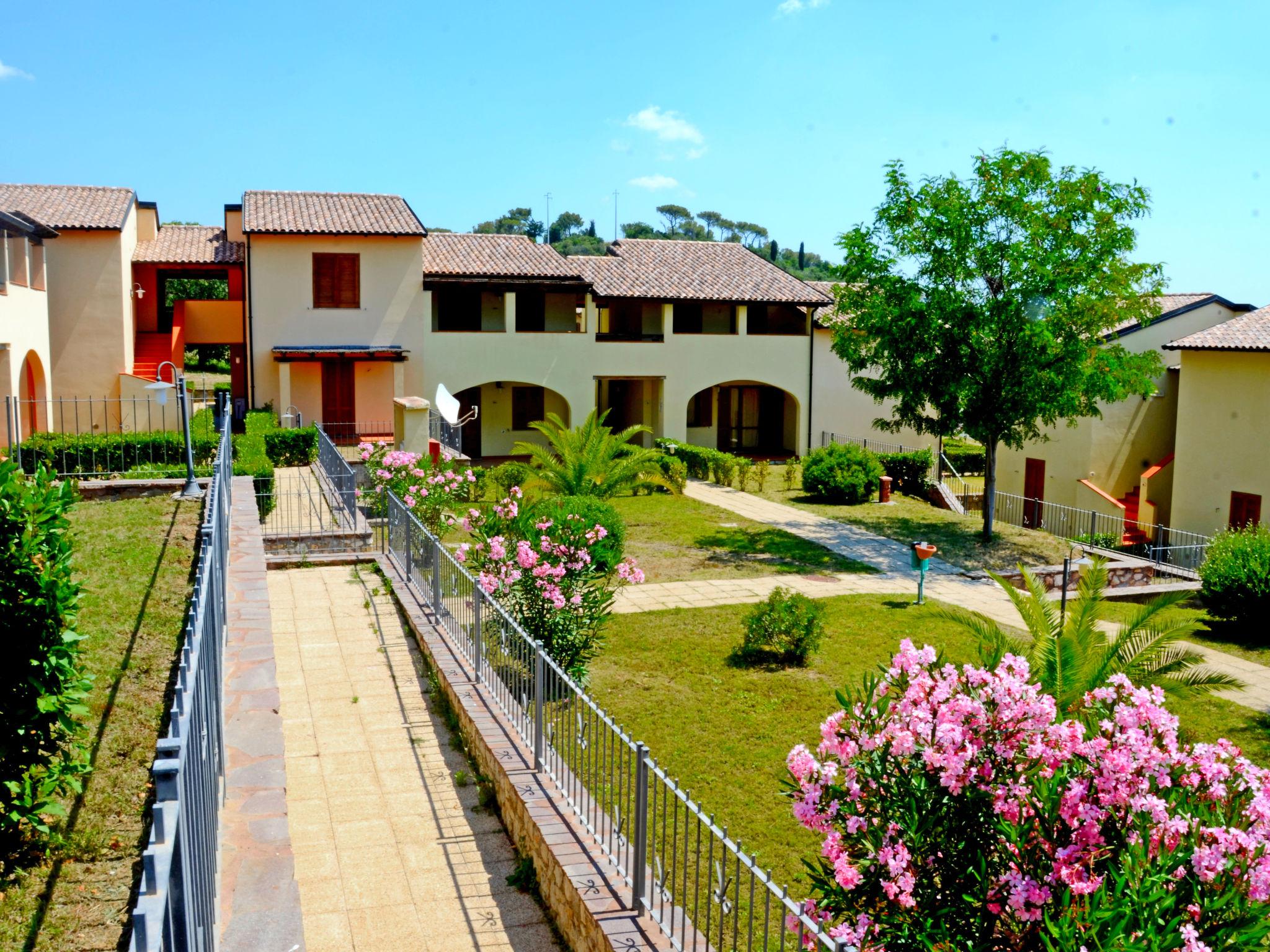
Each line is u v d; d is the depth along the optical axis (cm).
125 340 2620
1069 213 1956
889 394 2152
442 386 2348
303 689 988
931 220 1989
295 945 474
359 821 746
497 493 2227
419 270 2823
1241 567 1507
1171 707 1140
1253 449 2341
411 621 1148
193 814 426
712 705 1052
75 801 603
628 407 3438
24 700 549
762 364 3309
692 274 3300
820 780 479
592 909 550
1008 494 2888
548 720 746
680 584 1631
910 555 1958
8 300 1947
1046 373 1970
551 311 3225
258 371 2714
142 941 270
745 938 599
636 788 550
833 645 1290
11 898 505
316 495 1834
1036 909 411
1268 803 429
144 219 3005
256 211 2769
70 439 1823
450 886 665
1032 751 459
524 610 1041
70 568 587
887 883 432
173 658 845
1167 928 376
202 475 1688
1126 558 2012
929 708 473
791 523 2262
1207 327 2861
